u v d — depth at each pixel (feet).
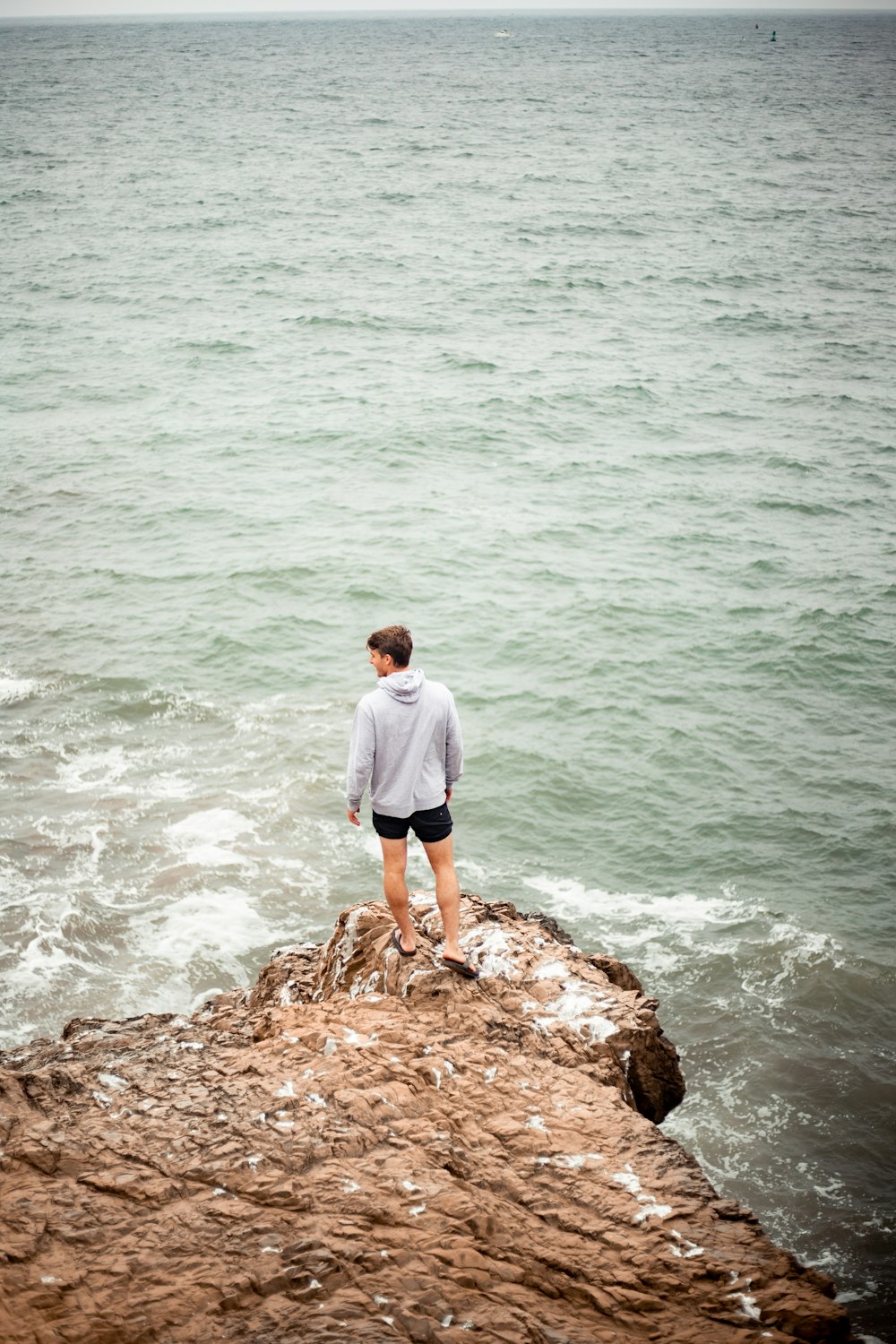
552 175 336.29
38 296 176.65
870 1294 31.17
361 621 75.36
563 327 164.14
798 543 88.63
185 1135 16.26
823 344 154.51
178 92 629.10
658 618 76.02
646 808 56.85
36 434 112.06
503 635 73.77
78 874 49.67
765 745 62.03
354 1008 20.47
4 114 506.48
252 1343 12.38
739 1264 14.74
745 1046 41.81
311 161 363.97
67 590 78.48
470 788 58.34
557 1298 14.02
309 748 60.18
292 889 49.78
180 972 44.62
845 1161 36.32
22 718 62.44
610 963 26.37
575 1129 17.66
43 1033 41.29
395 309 173.47
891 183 321.73
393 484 100.83
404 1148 16.46
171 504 94.32
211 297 179.93
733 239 238.07
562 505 96.22
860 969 45.65
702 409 124.77
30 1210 14.40
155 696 65.36
